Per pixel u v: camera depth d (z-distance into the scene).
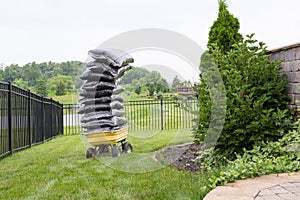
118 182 4.05
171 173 4.34
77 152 6.68
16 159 6.18
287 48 4.84
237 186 2.85
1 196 3.63
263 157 3.81
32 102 8.59
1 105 6.35
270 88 4.69
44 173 4.74
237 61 4.96
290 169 3.46
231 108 4.57
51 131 10.79
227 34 5.89
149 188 3.75
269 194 2.55
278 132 4.38
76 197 3.51
